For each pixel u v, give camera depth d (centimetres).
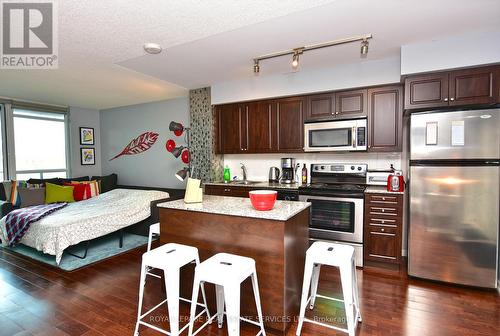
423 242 269
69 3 182
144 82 390
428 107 263
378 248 296
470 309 218
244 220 194
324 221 322
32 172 510
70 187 467
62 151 559
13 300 238
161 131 531
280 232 181
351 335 165
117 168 600
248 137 399
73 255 340
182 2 182
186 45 254
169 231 228
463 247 254
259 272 190
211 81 391
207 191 402
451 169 254
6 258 334
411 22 214
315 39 243
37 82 382
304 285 182
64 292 251
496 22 215
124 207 386
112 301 235
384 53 285
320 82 337
